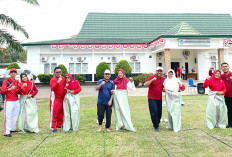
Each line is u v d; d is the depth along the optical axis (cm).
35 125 482
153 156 327
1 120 629
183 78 2206
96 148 363
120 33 2464
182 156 325
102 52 2095
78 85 513
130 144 384
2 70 2345
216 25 2581
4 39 1055
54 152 346
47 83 1989
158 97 476
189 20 2680
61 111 531
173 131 469
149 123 552
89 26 2491
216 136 423
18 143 404
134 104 880
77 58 2109
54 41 2105
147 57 2134
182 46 1769
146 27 2559
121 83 500
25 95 486
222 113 484
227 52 2005
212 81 490
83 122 579
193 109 730
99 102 484
